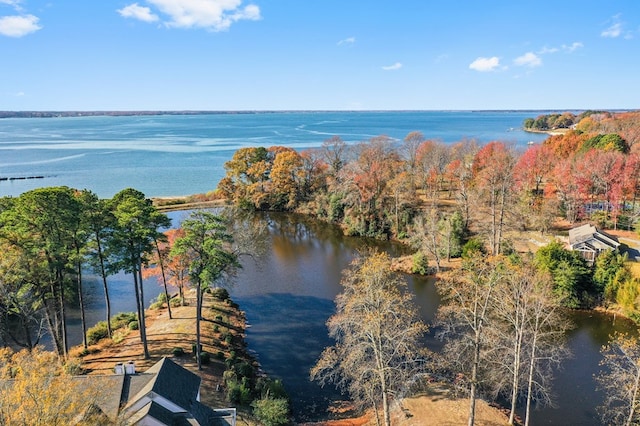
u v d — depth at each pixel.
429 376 41.69
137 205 42.66
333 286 68.50
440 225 80.38
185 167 188.88
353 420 37.47
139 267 43.56
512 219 72.69
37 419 20.89
